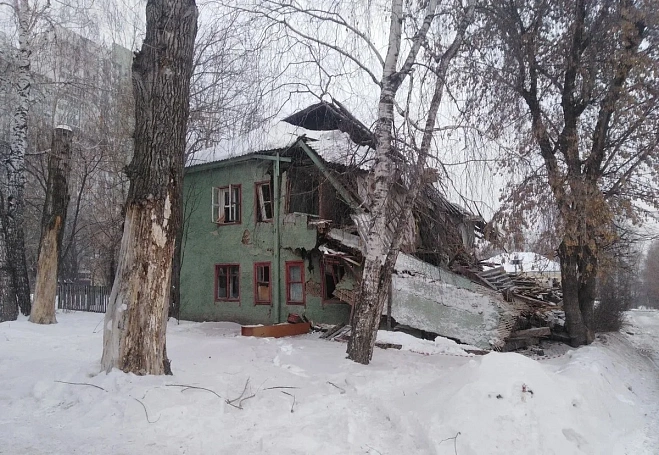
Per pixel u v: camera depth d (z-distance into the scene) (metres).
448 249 15.03
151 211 6.79
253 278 17.19
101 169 23.89
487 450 4.31
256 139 13.25
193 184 19.36
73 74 20.14
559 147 12.94
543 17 12.98
